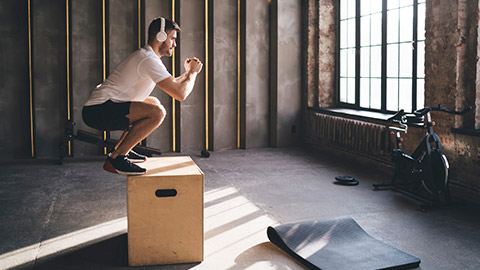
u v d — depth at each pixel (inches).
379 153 249.9
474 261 131.3
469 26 189.0
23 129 294.2
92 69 301.0
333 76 323.9
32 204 190.2
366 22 285.0
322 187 217.2
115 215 175.3
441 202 184.2
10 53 287.7
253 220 169.2
